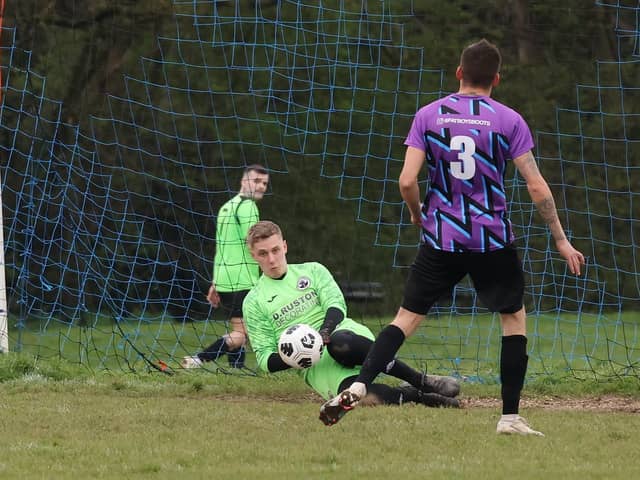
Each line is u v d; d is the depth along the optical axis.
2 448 15.46
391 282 51.47
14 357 24.31
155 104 50.47
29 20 43.19
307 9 51.03
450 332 38.75
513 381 16.38
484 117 15.55
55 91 45.50
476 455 15.04
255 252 20.06
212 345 26.83
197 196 49.97
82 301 33.97
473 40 52.16
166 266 46.69
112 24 47.34
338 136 53.19
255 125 52.50
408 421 17.88
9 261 35.22
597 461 14.71
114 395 21.59
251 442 16.11
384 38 51.53
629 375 24.02
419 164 15.59
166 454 15.13
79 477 13.54
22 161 41.19
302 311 20.08
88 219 36.09
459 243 15.48
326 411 15.58
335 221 52.75
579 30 52.25
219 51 51.19
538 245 47.03
